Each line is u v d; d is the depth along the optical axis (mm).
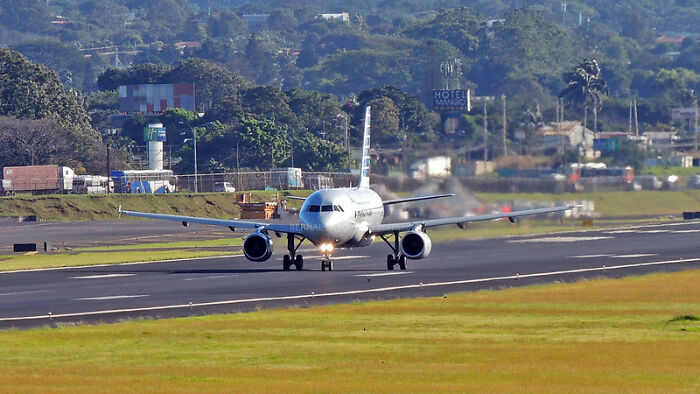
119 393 139375
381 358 162125
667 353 163875
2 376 151625
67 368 157000
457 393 137250
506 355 163625
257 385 143250
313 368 154750
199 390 140625
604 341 175625
